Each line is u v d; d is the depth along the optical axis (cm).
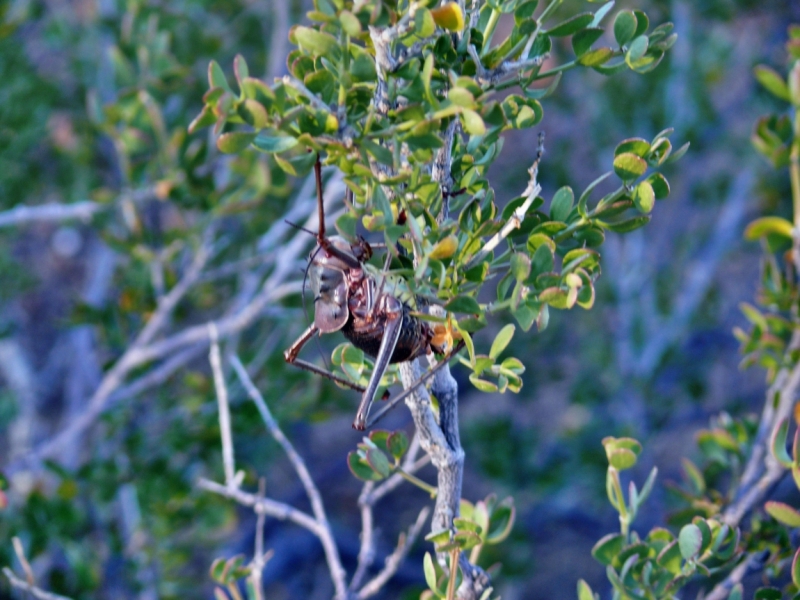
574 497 120
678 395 112
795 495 88
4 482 55
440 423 40
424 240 35
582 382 115
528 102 38
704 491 56
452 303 35
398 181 35
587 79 113
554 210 38
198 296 90
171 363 78
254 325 93
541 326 36
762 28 115
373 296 38
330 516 134
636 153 37
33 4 101
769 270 56
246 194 72
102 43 103
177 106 80
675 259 124
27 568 52
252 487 109
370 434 41
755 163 107
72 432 78
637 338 112
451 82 36
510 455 108
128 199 73
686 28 108
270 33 109
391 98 35
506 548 103
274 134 35
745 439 56
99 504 77
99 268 106
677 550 43
